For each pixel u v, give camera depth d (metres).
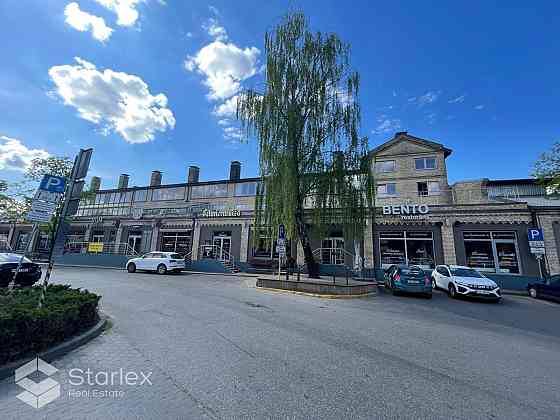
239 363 4.52
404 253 19.80
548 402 3.60
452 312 9.83
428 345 5.82
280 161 14.11
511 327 7.93
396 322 7.82
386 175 29.45
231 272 22.22
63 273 18.41
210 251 25.55
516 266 17.42
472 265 18.23
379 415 3.16
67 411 3.09
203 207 31.16
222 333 6.11
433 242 19.30
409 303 11.36
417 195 28.08
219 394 3.53
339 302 10.95
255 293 12.44
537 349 5.91
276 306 9.49
